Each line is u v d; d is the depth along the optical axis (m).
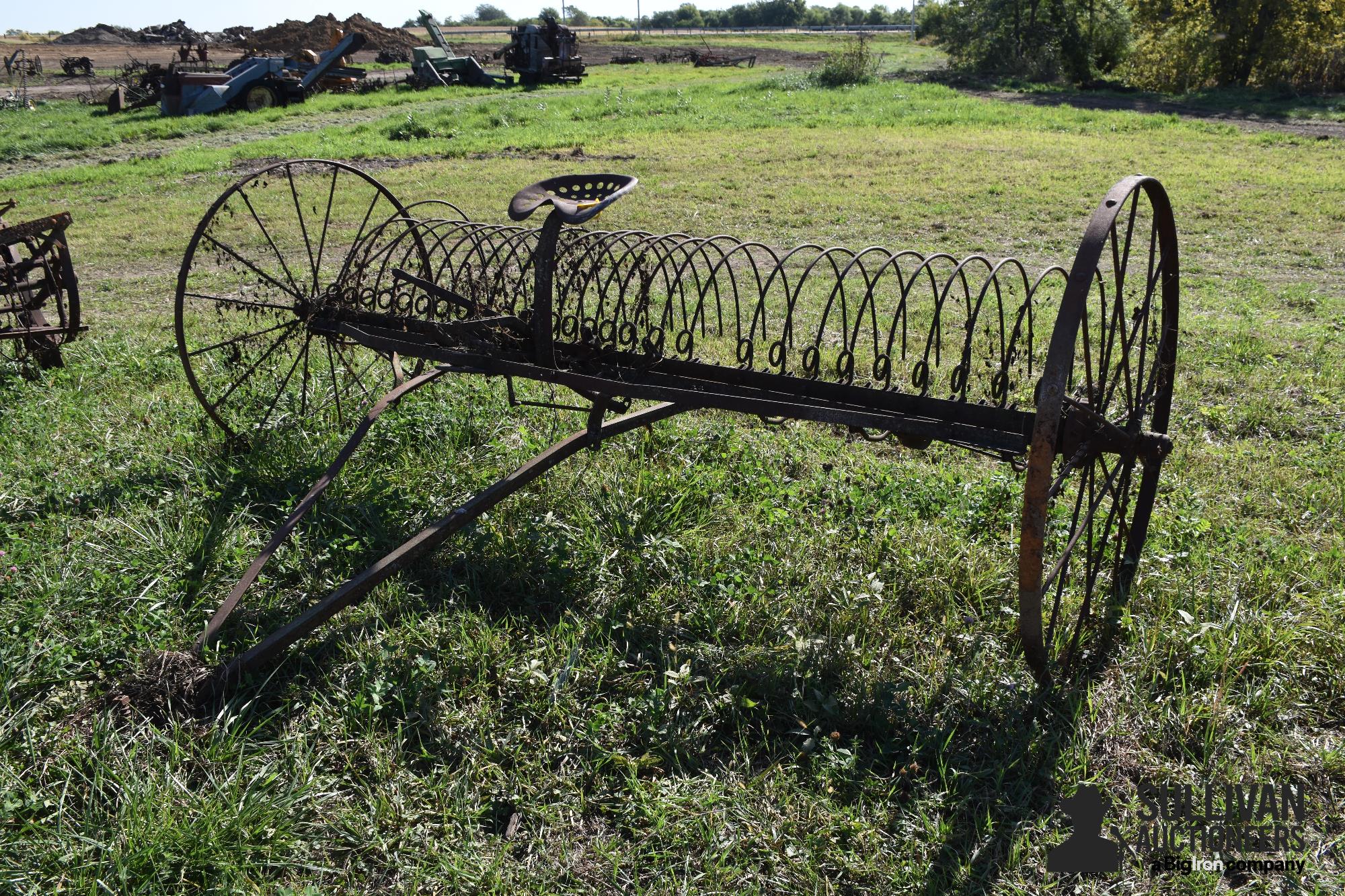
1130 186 3.21
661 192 15.88
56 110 36.19
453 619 4.18
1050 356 2.94
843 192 15.56
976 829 3.14
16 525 4.86
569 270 5.02
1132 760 3.43
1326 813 3.19
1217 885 2.95
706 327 8.14
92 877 2.90
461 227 5.70
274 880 2.99
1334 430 6.07
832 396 4.14
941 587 4.38
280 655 3.95
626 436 5.91
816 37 90.62
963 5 42.12
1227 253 11.62
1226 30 33.84
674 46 75.75
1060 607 4.23
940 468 5.69
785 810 3.24
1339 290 9.88
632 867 3.04
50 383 6.88
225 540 4.76
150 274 11.50
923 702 3.72
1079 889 2.92
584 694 3.81
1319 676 3.81
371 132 25.50
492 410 6.32
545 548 4.66
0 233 6.89
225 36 71.94
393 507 5.11
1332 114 26.28
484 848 3.10
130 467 5.53
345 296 5.73
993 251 11.58
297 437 5.89
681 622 4.23
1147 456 3.86
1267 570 4.35
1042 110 26.98
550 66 40.91
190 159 21.78
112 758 3.38
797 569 4.55
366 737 3.55
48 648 3.82
